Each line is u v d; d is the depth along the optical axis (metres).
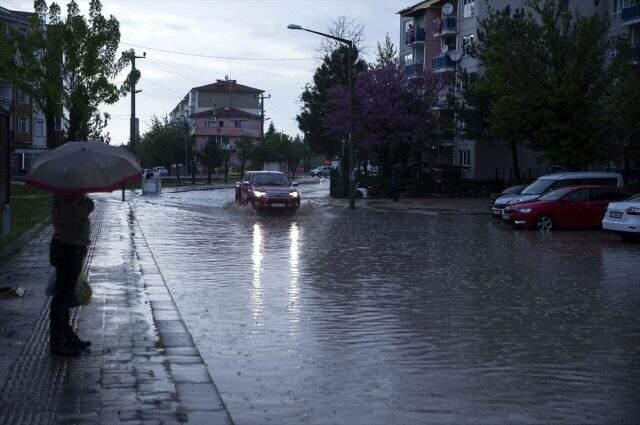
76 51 43.41
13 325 8.75
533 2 37.03
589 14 50.59
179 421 5.70
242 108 127.19
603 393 6.71
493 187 49.44
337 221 28.77
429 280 13.54
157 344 8.12
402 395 6.60
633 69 35.06
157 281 12.55
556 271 14.97
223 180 84.50
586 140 35.03
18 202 35.53
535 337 8.98
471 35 56.50
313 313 10.30
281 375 7.21
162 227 24.30
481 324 9.71
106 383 6.61
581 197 25.73
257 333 9.05
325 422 5.88
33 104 68.56
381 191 47.94
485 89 41.25
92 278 12.56
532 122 35.84
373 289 12.41
